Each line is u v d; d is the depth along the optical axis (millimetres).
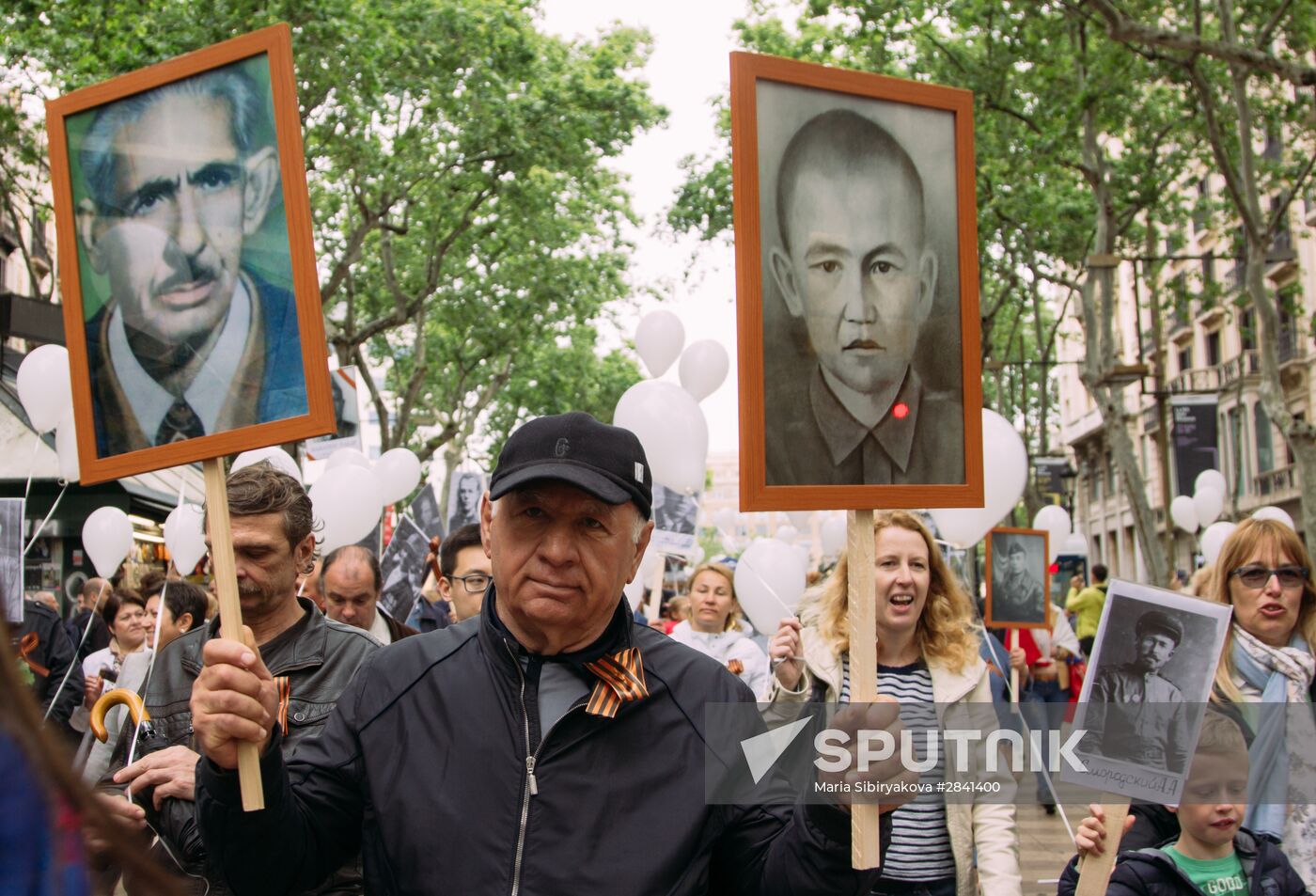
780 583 7051
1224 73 20281
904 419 2867
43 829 987
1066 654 11055
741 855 2709
